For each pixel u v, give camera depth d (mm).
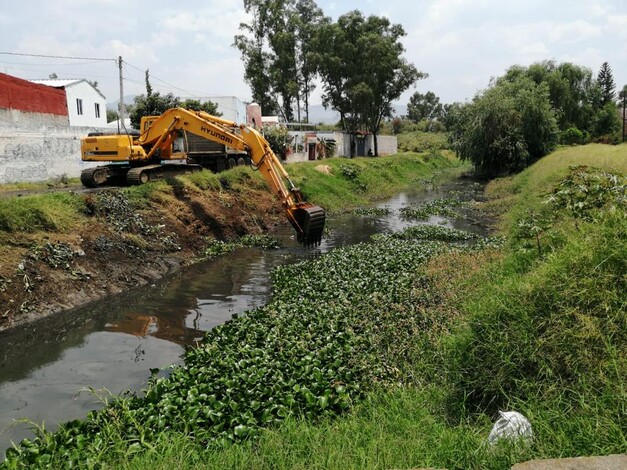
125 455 4781
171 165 19062
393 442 4438
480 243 15188
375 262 12859
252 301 11062
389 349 7250
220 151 22750
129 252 12930
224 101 38219
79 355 8234
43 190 19422
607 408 4090
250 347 7742
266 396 6051
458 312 8023
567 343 4781
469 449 4086
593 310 4859
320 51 49000
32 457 4992
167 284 12391
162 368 7633
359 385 6297
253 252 16109
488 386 5051
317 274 12094
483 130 37688
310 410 5727
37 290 10094
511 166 37469
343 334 7895
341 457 4254
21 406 6598
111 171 18812
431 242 16078
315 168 31844
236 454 4629
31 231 11297
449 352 5816
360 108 49375
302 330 8344
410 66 50500
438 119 100438
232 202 19312
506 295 5680
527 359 4961
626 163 17391
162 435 5125
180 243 14953
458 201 28781
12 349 8477
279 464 4367
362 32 48875
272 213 21500
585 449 3809
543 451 3865
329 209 25750
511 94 39281
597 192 7812
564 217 8695
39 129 23688
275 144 35531
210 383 6543
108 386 7148
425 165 53312
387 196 33250
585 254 5352
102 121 39625
